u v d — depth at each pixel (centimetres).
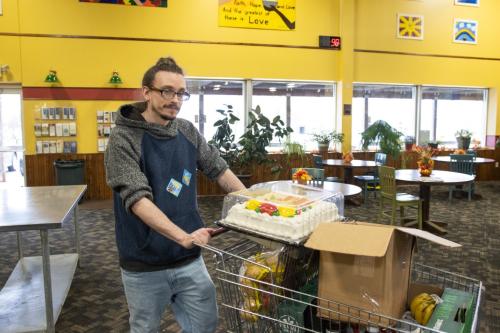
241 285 144
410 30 908
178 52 777
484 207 695
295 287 154
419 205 530
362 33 882
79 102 736
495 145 986
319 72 862
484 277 372
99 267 399
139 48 755
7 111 733
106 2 733
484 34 958
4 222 234
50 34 713
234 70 810
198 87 823
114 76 729
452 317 137
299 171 415
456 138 960
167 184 167
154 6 756
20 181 753
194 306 175
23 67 708
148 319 171
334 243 128
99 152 750
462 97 991
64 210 267
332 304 134
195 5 777
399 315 140
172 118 164
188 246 151
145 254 164
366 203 720
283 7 826
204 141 192
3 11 692
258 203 160
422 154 568
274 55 830
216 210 676
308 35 848
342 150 885
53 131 726
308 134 899
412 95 955
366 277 129
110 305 314
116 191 159
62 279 333
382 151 850
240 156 723
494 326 276
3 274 384
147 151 163
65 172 705
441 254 439
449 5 927
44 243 249
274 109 873
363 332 137
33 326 260
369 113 938
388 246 126
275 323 147
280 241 143
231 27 800
